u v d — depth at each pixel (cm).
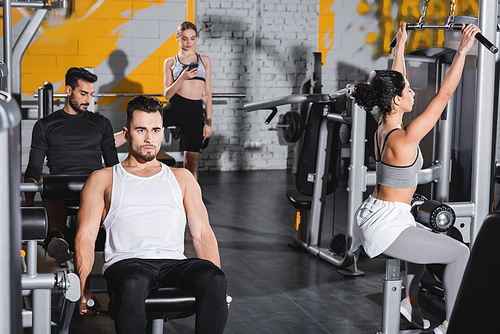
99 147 301
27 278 133
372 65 711
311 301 283
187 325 252
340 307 275
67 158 291
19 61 300
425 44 700
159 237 181
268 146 709
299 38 693
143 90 640
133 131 184
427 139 296
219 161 696
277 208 498
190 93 480
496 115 246
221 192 562
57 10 604
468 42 205
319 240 370
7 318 65
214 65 678
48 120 291
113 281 165
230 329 246
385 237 212
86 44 618
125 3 621
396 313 223
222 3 667
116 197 182
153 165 191
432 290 292
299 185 364
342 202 523
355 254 325
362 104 225
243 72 686
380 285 309
